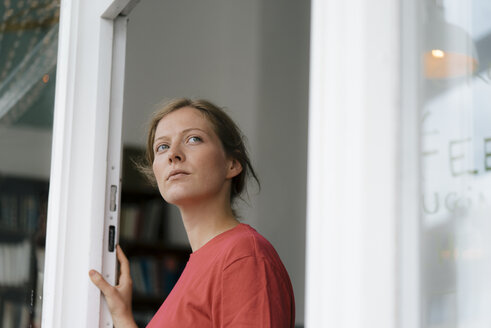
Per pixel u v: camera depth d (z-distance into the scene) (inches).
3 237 92.4
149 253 169.2
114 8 71.3
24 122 87.7
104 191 70.9
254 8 185.0
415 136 30.9
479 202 29.9
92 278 67.9
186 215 61.2
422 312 30.0
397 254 30.2
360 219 31.6
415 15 31.5
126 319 67.4
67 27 72.7
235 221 61.0
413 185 30.7
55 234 70.1
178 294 56.2
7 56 87.3
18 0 83.0
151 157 68.4
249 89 181.6
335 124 33.2
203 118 61.5
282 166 175.5
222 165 61.0
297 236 172.9
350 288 31.6
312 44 34.7
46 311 69.9
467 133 30.7
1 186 98.3
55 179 71.7
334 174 33.0
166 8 181.0
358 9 32.5
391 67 31.1
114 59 73.4
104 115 71.9
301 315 168.9
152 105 175.5
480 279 29.5
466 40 31.4
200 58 183.2
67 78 71.7
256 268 52.6
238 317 51.3
